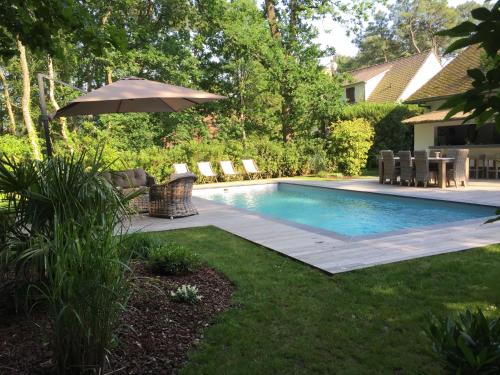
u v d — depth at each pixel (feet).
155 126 58.75
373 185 40.68
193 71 59.57
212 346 9.43
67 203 9.37
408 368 8.42
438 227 20.80
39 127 63.52
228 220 25.03
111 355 8.65
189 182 26.68
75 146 49.11
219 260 16.24
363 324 10.36
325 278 13.75
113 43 12.74
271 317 10.85
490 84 4.05
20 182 9.86
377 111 58.49
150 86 25.18
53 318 7.90
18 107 65.82
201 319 10.80
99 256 7.89
